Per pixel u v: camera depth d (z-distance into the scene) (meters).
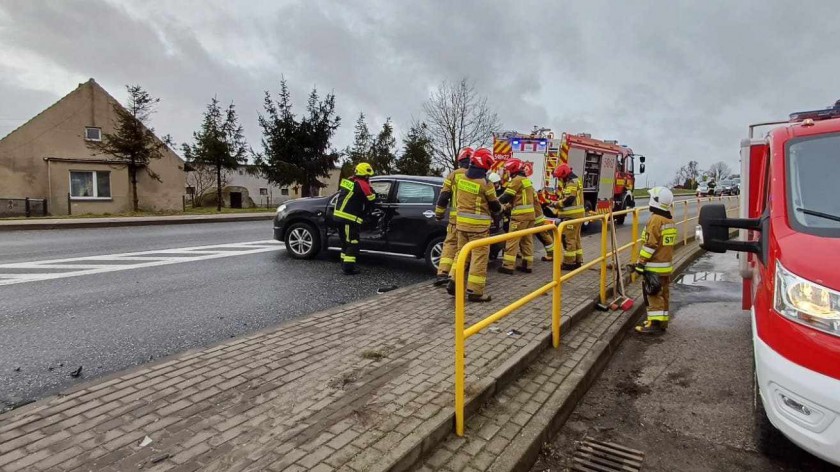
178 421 3.15
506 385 3.90
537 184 14.71
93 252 10.25
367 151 34.91
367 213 8.25
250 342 4.54
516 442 3.12
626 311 6.07
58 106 25.11
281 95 30.31
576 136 14.94
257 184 36.16
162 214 22.23
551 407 3.58
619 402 4.05
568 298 6.21
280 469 2.63
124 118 23.48
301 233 9.33
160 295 6.61
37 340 4.86
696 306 6.96
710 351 5.16
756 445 3.31
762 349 2.87
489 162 6.05
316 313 5.46
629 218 20.28
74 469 2.66
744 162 4.84
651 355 5.09
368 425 3.07
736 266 10.12
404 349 4.37
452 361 4.08
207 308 6.02
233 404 3.36
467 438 3.15
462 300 3.10
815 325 2.60
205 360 4.11
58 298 6.40
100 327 5.27
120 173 25.83
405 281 7.65
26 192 24.55
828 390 2.49
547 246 9.08
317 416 3.19
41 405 3.34
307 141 30.45
